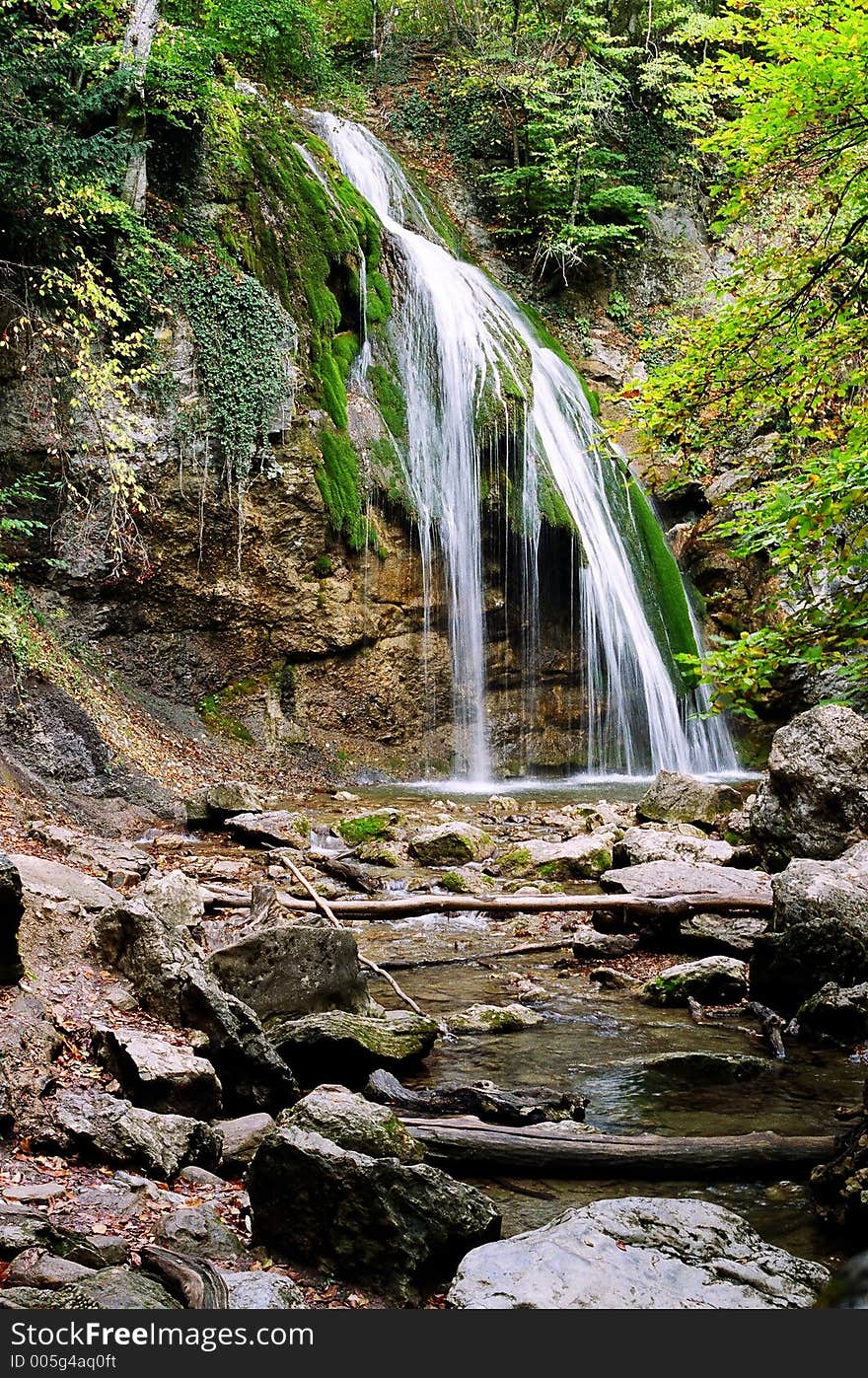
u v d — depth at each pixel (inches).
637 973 332.5
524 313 986.1
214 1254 153.3
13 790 465.7
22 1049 198.5
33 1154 174.7
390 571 761.0
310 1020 241.1
